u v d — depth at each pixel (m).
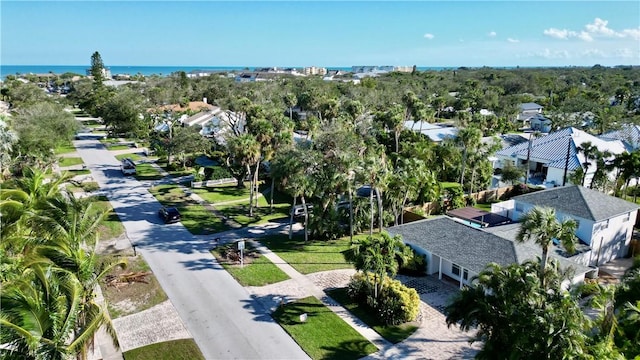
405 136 69.19
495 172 64.25
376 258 25.50
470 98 127.31
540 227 20.67
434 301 28.05
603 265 34.53
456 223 32.81
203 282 29.94
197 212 45.16
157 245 36.22
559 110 102.25
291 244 37.38
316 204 38.97
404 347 23.03
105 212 22.69
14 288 14.38
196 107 101.38
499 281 19.77
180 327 24.61
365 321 25.47
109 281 29.39
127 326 24.62
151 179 58.03
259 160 46.41
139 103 82.88
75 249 18.47
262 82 147.50
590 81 195.88
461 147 57.81
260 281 30.27
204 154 70.50
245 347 22.86
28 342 13.48
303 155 38.88
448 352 22.59
